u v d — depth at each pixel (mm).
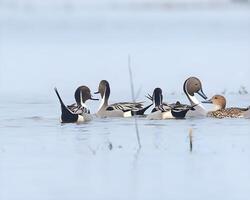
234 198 13203
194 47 56688
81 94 23578
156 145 17703
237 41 62656
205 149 17188
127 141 18281
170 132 19469
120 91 31266
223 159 16094
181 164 15680
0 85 35188
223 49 53656
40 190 13828
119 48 57719
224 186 13969
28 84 35312
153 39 69188
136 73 39125
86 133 19562
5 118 22578
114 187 13977
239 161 15883
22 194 13594
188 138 18578
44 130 20141
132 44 62375
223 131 19547
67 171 15188
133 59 47469
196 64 43125
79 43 65438
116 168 15398
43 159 16328
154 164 15727
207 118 21953
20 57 51500
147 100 27984
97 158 16391
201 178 14570
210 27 92438
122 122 21422
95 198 13289
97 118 22359
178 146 17562
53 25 110000
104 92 23156
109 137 18875
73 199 13242
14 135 19406
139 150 17172
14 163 15977
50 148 17531
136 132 19219
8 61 48531
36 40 71500
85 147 17609
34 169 15398
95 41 67938
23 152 17125
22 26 107375
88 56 50969
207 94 29531
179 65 42906
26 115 23328
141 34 79000
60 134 19453
